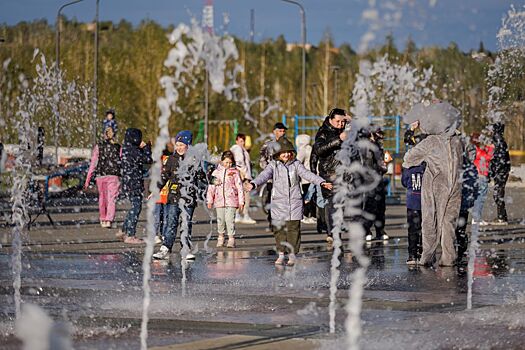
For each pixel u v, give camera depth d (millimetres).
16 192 22844
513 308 10461
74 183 38000
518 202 37344
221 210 18344
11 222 24094
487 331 9062
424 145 14820
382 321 9633
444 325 9398
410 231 15242
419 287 12289
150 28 64500
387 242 19609
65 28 77250
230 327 9320
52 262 15312
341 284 12602
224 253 17094
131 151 18922
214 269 14406
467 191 15406
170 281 12914
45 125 44406
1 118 36188
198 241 19734
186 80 62250
